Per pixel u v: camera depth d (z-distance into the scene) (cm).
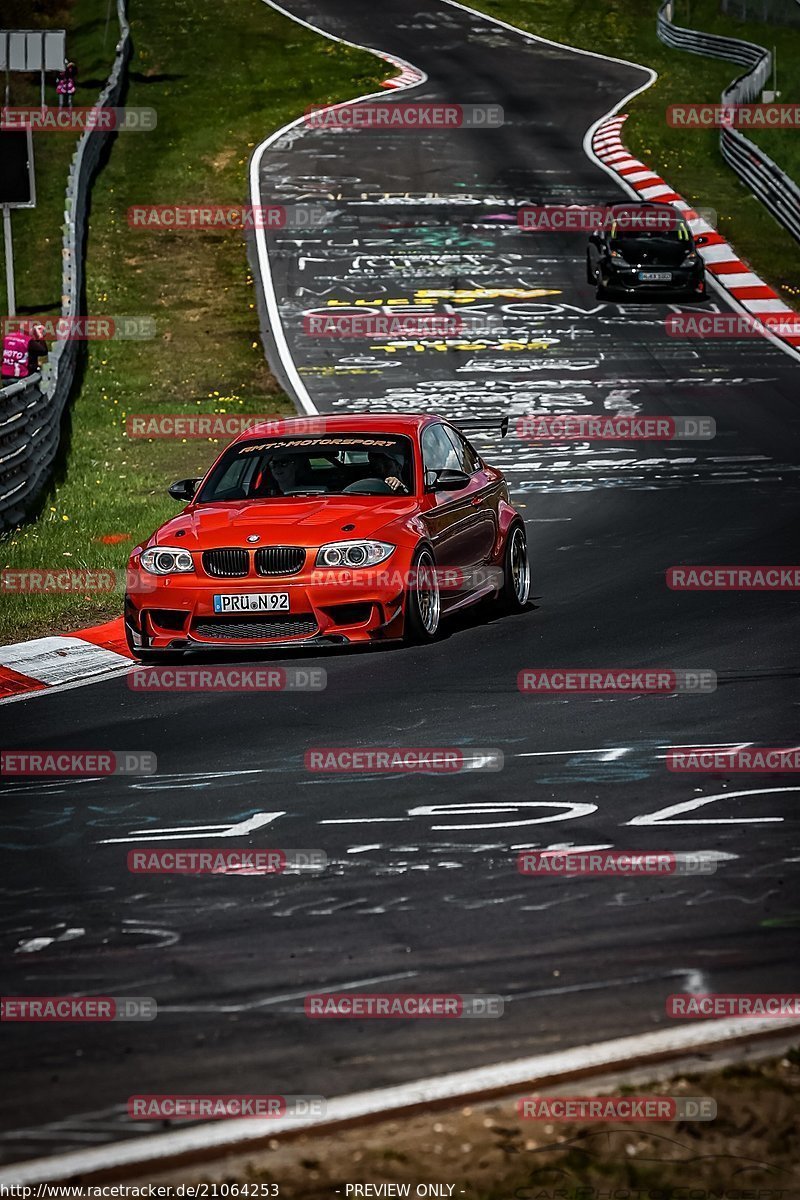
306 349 4881
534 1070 763
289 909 1049
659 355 4725
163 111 8275
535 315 5253
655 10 11356
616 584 2348
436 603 1984
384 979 916
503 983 904
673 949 951
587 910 1027
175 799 1338
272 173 7262
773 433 3791
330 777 1386
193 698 1727
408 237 6300
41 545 2570
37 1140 722
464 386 4400
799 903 1029
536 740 1491
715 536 2716
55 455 3512
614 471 3416
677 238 5459
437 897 1063
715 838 1174
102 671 1900
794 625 1992
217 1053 817
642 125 8150
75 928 1029
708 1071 756
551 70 9525
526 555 2266
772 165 6538
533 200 6838
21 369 3534
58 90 7725
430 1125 712
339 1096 753
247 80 8975
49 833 1255
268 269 5872
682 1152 686
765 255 5991
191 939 998
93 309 5381
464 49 10062
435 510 2019
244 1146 698
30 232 6328
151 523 2803
